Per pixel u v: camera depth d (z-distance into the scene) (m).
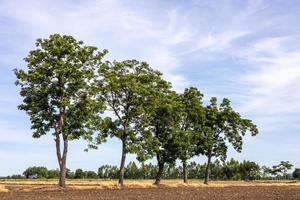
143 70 76.81
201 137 93.62
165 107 82.75
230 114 97.00
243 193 59.22
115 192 57.59
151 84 79.56
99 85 73.12
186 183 91.69
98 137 66.75
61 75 64.25
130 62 75.81
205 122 97.75
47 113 64.62
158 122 84.62
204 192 61.12
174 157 85.50
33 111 64.31
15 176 165.62
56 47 63.94
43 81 64.12
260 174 193.62
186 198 46.88
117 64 75.12
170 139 84.94
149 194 53.66
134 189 68.00
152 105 75.94
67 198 44.38
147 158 74.69
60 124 64.38
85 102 64.88
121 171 75.25
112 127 73.81
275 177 195.75
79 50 65.69
